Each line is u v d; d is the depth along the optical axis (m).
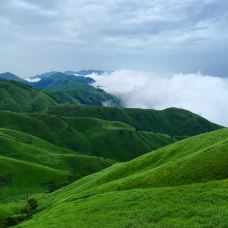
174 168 77.62
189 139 105.44
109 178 101.75
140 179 79.62
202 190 59.12
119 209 57.56
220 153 75.81
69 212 64.75
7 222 100.88
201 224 44.69
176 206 53.19
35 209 105.00
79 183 123.06
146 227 46.50
